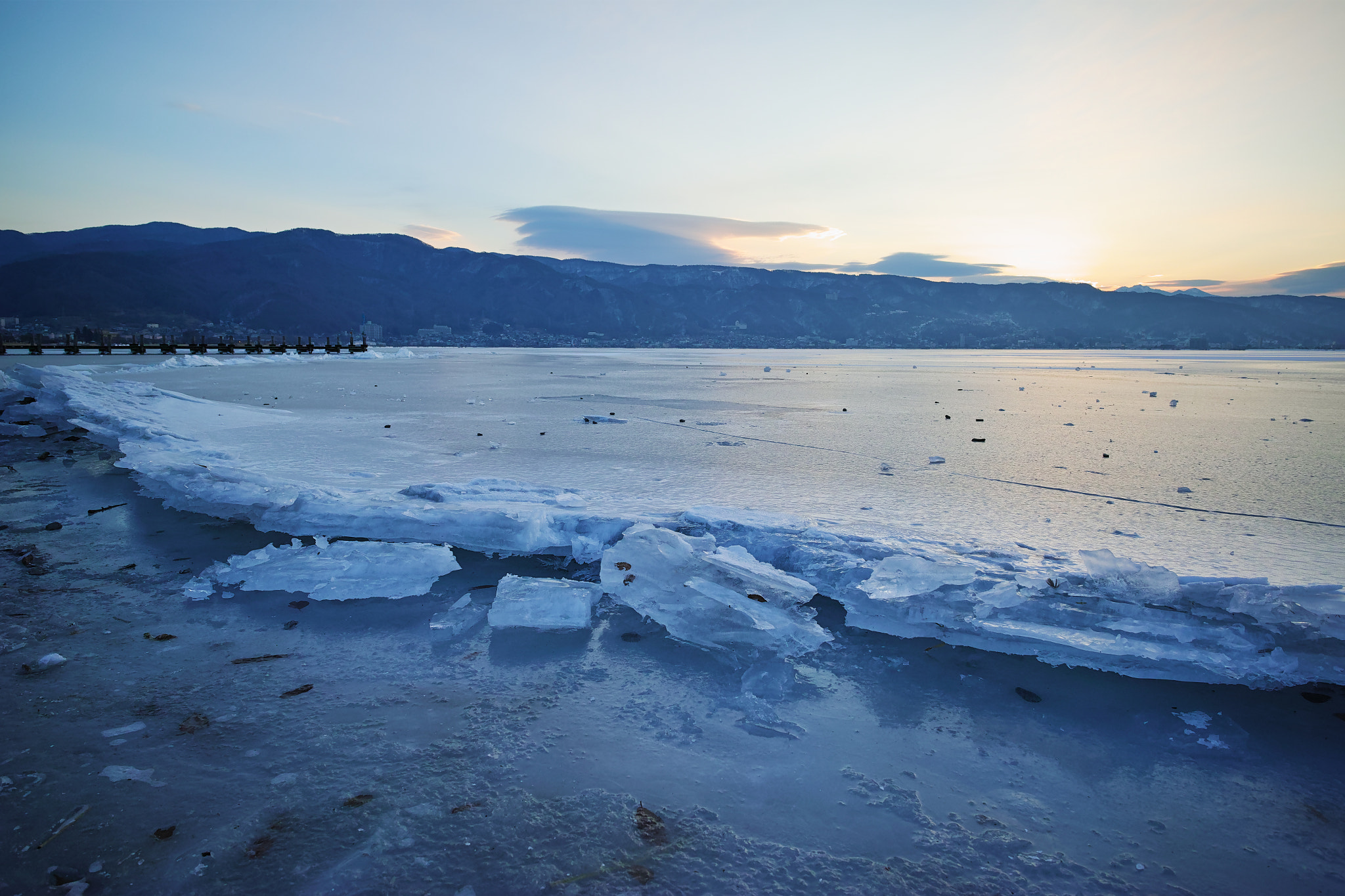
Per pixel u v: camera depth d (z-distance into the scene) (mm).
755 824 3172
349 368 45469
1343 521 8070
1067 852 3051
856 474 10641
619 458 11844
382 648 4949
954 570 5715
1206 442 14688
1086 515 8219
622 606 5840
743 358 100250
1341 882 2891
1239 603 5035
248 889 2660
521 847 2945
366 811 3150
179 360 42062
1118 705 4406
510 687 4434
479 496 8258
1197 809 3398
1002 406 23922
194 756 3549
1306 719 4258
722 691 4453
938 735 4023
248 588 5957
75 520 7836
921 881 2826
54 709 3969
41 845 2875
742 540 6797
